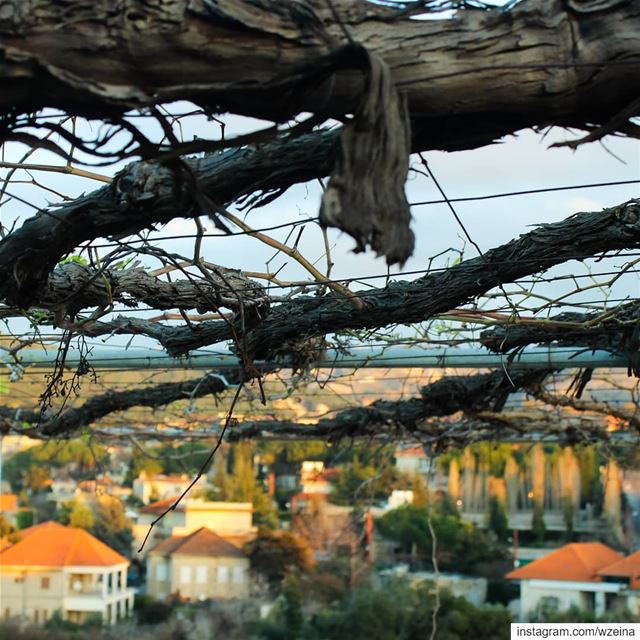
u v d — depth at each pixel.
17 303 2.58
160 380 6.82
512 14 1.68
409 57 1.66
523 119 1.76
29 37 1.53
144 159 1.73
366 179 1.58
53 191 2.67
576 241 3.07
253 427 6.31
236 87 1.60
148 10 1.55
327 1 1.57
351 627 14.52
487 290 3.42
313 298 3.92
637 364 4.37
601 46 1.68
